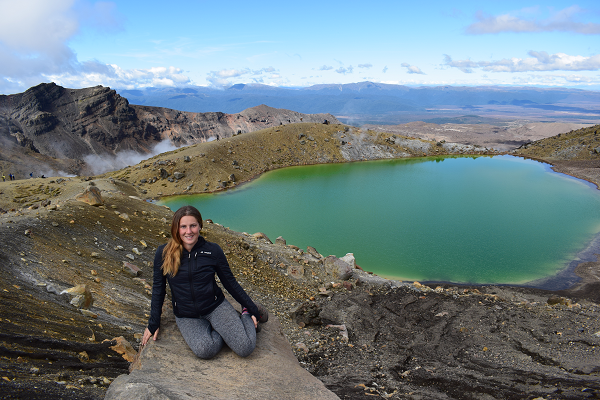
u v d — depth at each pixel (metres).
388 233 52.75
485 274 37.97
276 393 4.06
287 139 127.56
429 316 17.83
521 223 57.50
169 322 5.04
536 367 11.73
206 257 4.42
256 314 4.99
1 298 7.89
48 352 5.80
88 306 10.17
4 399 3.60
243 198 78.38
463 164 120.44
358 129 143.38
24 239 13.45
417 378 10.56
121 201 24.67
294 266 23.25
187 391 3.66
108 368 6.14
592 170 97.69
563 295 32.41
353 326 16.16
